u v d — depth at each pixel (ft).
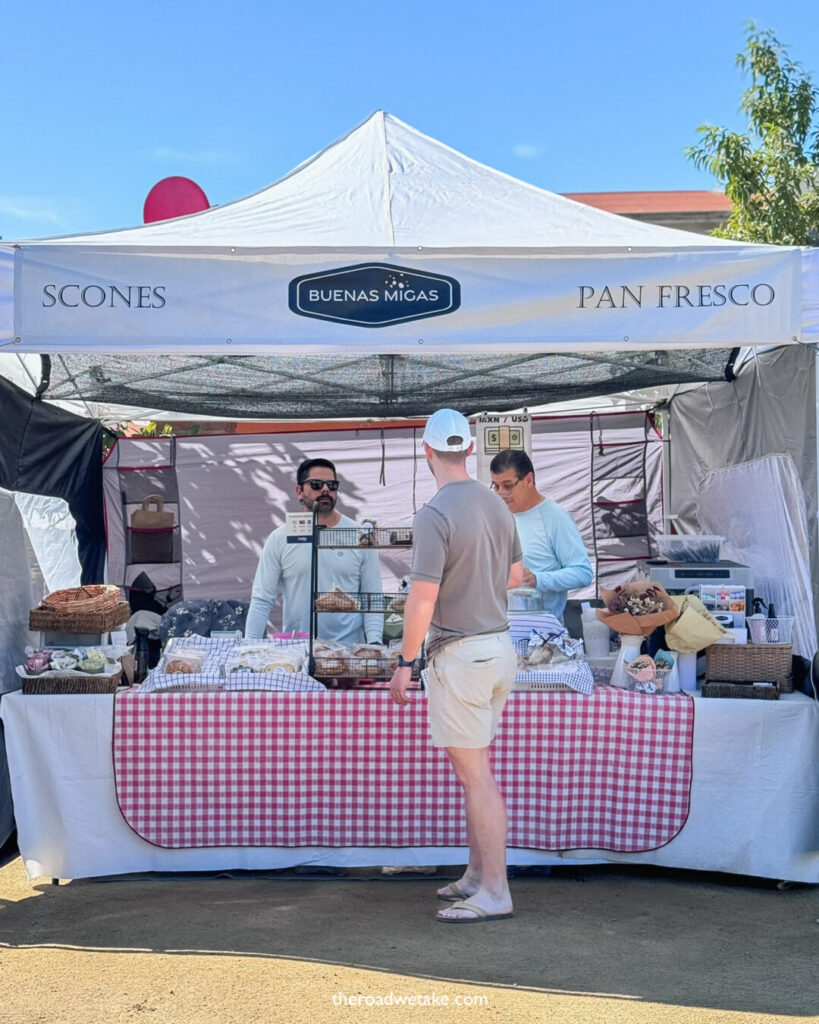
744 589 14.08
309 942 11.25
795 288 13.26
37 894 13.25
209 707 13.52
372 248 13.12
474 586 11.41
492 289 13.20
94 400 20.20
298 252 13.08
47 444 19.51
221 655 14.40
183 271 13.01
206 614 19.98
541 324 13.21
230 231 14.32
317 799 13.60
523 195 16.17
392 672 13.78
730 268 13.26
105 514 26.55
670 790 13.41
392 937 11.38
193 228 14.57
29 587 17.34
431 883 13.47
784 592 15.52
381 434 28.32
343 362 18.03
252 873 13.82
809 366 14.43
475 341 13.17
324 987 10.03
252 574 27.89
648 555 27.43
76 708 13.52
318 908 12.43
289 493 28.12
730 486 18.70
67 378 18.17
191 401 20.85
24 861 13.50
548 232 14.48
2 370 16.88
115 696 13.57
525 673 13.55
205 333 13.01
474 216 15.07
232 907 12.51
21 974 10.51
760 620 14.03
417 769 13.57
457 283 13.19
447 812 13.58
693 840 13.46
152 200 21.30
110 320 12.94
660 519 27.43
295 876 13.70
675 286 13.24
